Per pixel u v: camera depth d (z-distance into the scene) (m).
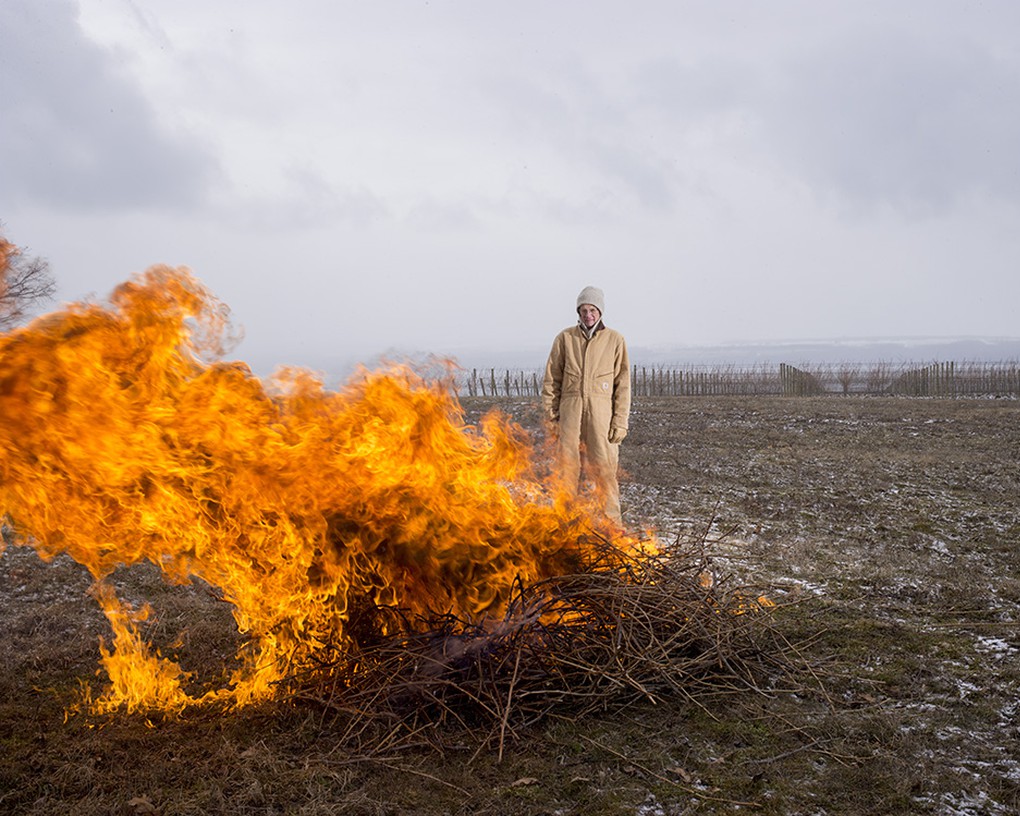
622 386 7.91
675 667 4.69
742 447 16.95
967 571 7.36
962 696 4.68
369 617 4.91
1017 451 16.05
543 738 4.21
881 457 15.28
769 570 7.44
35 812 3.50
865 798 3.66
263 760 3.89
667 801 3.65
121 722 4.36
